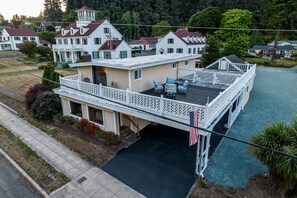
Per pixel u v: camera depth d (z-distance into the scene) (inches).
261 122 620.1
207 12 2095.2
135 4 3095.5
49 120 623.8
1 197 327.6
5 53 2154.3
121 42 1683.1
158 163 417.7
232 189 341.1
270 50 2206.0
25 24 4037.9
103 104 480.4
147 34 3184.1
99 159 426.0
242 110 717.3
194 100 480.1
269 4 1926.7
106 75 561.0
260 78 1253.1
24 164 409.1
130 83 509.4
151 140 509.4
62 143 493.4
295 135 313.3
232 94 508.1
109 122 502.6
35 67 1545.3
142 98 418.3
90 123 522.0
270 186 336.5
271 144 309.0
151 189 346.3
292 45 2428.6
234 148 474.3
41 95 648.4
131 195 332.5
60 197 324.5
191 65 847.7
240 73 835.4
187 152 456.4
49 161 420.2
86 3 2992.1
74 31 1720.0
